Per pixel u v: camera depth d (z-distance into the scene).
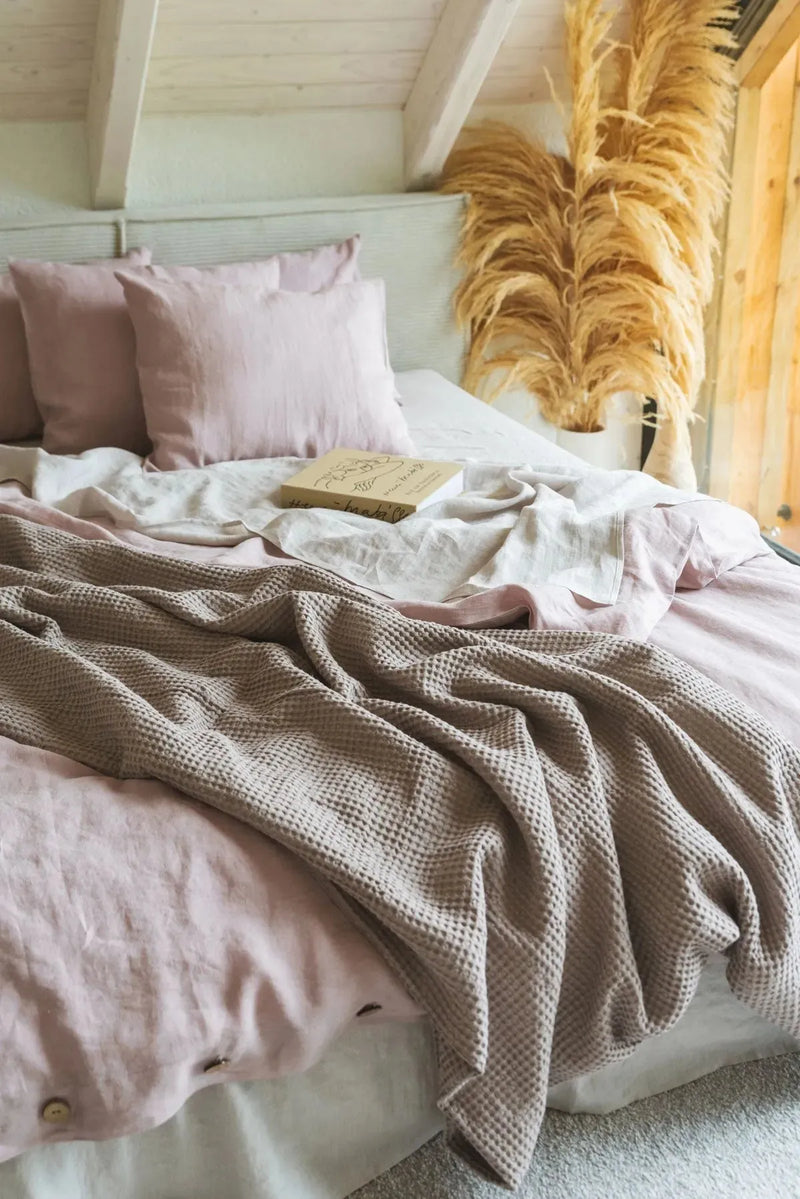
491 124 3.13
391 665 1.50
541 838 1.28
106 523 2.09
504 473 2.21
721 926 1.31
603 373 3.21
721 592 1.83
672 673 1.49
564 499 2.00
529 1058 1.28
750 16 2.89
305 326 2.46
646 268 3.08
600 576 1.76
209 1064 1.21
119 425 2.46
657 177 3.00
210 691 1.49
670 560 1.82
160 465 2.34
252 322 2.41
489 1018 1.28
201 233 2.85
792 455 3.24
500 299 3.06
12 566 1.84
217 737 1.38
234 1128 1.29
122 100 2.54
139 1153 1.27
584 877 1.32
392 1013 1.31
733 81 2.92
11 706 1.48
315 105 3.02
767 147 3.08
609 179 3.03
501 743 1.38
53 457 2.28
